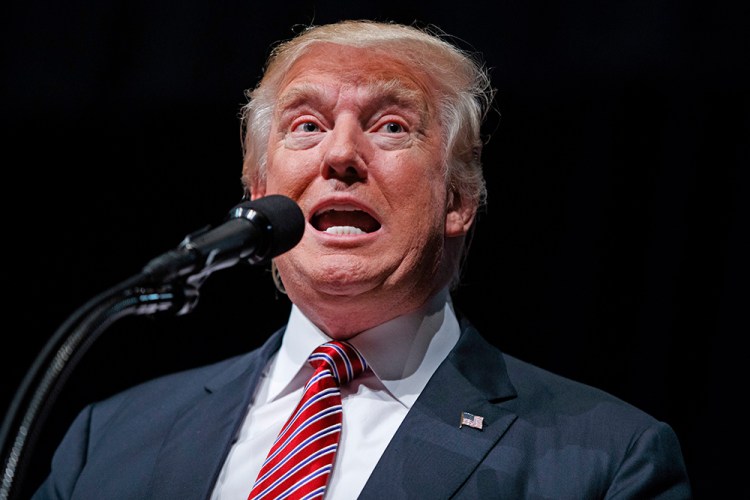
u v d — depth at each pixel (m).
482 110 7.06
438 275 6.46
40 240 12.92
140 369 12.32
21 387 4.02
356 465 5.81
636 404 10.60
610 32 10.88
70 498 6.42
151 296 4.35
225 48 12.26
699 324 10.49
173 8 12.52
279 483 5.69
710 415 10.29
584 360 10.86
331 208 6.09
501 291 11.20
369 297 6.07
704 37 10.58
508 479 5.59
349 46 6.32
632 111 10.85
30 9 13.00
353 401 6.12
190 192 12.56
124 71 12.70
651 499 5.61
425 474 5.62
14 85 12.98
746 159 10.45
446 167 6.43
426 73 6.45
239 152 12.38
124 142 12.75
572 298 10.96
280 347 6.84
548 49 11.04
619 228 10.87
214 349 12.28
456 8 11.15
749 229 10.40
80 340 4.11
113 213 12.80
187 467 6.07
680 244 10.63
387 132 6.21
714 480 10.16
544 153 11.13
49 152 12.94
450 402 6.04
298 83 6.31
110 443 6.59
